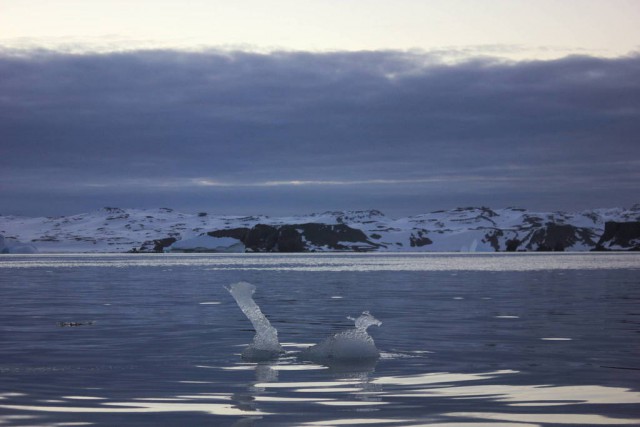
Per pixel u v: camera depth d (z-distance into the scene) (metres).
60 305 30.02
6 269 81.62
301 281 51.88
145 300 32.91
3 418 9.72
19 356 15.68
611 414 9.83
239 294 16.22
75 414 9.96
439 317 24.33
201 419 9.63
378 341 17.91
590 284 46.12
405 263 107.25
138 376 13.13
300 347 17.08
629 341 17.78
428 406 10.39
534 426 9.17
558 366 14.03
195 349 16.77
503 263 104.06
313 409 10.23
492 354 15.66
